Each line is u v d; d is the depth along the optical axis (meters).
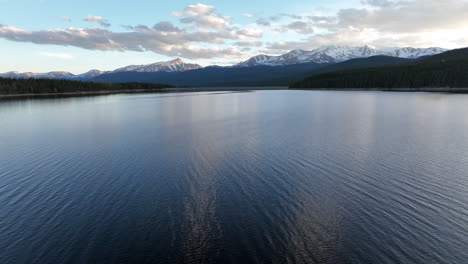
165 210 16.52
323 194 18.48
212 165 24.80
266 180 21.06
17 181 21.30
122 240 13.62
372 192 18.67
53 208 16.89
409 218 15.26
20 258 12.41
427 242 13.12
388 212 15.95
